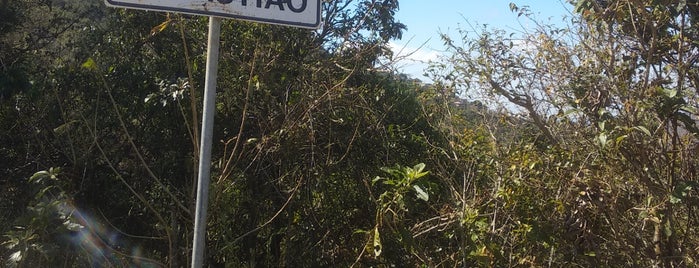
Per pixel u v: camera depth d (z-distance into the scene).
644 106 3.14
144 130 4.41
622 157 3.31
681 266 3.35
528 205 3.43
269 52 4.28
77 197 4.29
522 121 3.88
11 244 3.42
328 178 4.28
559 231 3.36
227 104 4.22
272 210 4.25
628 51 3.48
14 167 4.58
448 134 4.34
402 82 4.97
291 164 4.13
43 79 4.60
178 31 4.42
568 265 3.48
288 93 4.26
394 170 3.37
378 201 3.58
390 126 4.45
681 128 3.40
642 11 3.31
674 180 3.29
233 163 4.09
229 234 3.95
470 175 3.81
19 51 5.73
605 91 3.35
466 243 3.46
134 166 4.35
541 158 3.52
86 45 4.91
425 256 3.53
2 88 4.82
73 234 3.68
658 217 3.21
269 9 2.35
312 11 2.38
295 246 4.23
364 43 4.57
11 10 6.14
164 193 4.28
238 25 4.37
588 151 3.44
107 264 3.92
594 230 3.44
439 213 3.77
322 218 4.31
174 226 3.88
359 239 4.24
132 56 4.73
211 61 2.29
